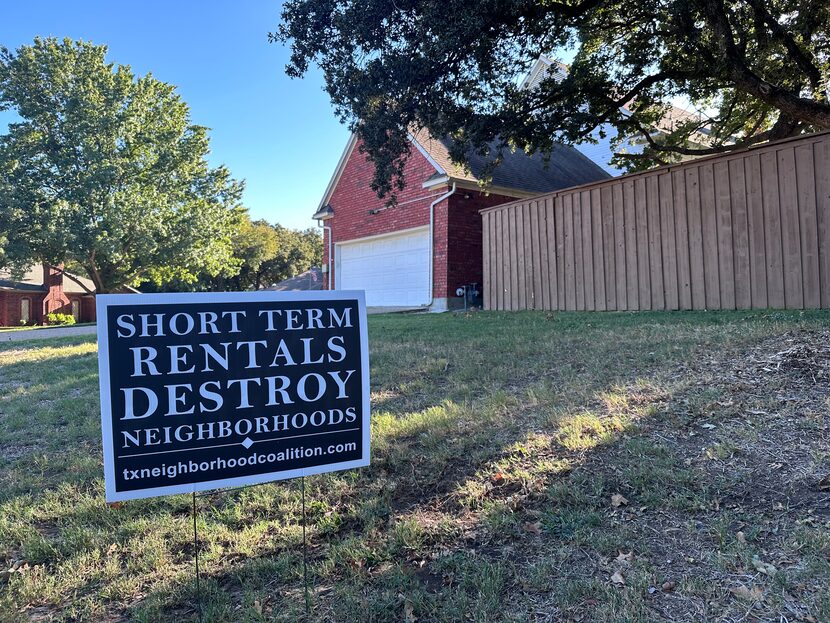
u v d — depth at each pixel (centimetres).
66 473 416
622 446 370
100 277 3150
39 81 2956
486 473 359
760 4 991
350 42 909
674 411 415
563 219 1181
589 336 727
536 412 456
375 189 1034
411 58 885
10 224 2769
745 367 487
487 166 1227
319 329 265
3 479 412
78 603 256
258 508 346
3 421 566
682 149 1320
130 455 231
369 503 335
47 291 3450
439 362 664
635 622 212
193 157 3341
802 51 1133
